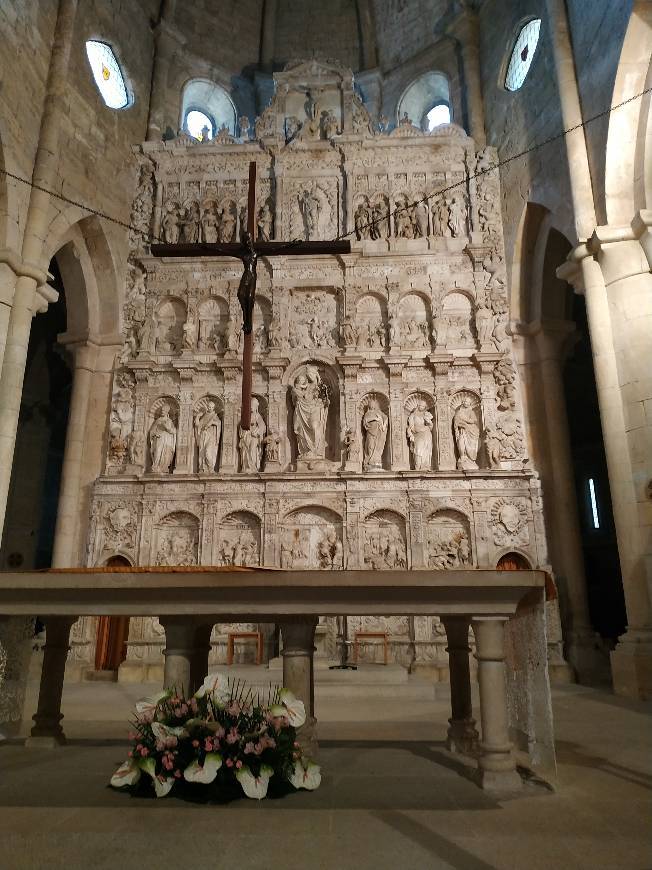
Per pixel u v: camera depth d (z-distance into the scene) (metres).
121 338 18.52
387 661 15.40
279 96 20.95
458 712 6.74
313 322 18.73
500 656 5.48
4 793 4.94
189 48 22.95
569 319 17.91
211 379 18.33
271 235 19.39
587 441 27.53
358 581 5.45
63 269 18.36
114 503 17.19
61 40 16.17
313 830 4.20
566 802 4.83
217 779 4.86
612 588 26.41
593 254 13.24
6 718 6.83
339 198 19.66
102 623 16.97
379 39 24.27
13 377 13.39
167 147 20.12
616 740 7.60
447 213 19.23
